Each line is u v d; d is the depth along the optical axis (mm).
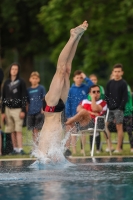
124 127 24719
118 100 24281
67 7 53000
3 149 25172
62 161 18078
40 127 25641
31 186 13430
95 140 24734
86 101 23469
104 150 26453
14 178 14898
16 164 19016
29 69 62312
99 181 14000
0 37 59594
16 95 25672
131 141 24719
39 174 15688
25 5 58812
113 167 17250
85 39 56375
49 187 13203
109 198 11562
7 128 25672
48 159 17922
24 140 28078
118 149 24500
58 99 17875
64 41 54156
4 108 25891
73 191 12539
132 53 52250
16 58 71500
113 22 51250
